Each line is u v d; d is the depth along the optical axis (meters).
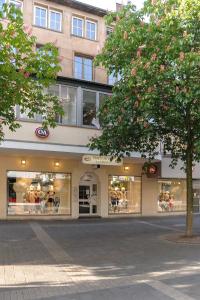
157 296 7.69
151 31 14.28
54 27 24.33
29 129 20.23
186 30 13.92
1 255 12.22
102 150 16.56
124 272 9.91
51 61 9.83
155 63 13.67
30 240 15.23
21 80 9.67
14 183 22.61
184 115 14.91
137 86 14.36
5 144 19.52
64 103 21.62
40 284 8.78
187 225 16.00
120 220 23.80
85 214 24.91
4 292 8.12
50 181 23.73
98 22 25.83
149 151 17.61
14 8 9.40
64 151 21.17
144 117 14.62
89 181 25.27
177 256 12.15
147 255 12.30
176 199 28.84
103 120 16.61
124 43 14.84
